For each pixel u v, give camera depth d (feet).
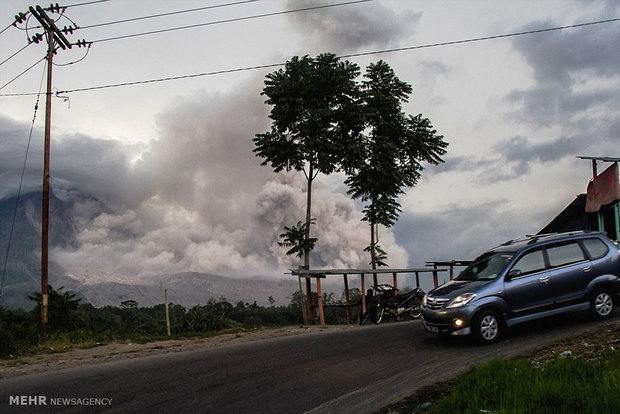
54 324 77.97
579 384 15.65
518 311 29.73
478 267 32.65
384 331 39.17
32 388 24.13
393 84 90.43
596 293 31.63
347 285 70.08
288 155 79.97
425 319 31.35
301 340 37.29
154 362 30.48
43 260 55.01
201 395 21.61
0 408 20.51
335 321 86.33
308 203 82.28
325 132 79.97
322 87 81.92
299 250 77.46
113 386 23.80
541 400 14.89
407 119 90.53
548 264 31.22
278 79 81.41
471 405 15.93
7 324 49.88
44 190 57.36
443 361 25.84
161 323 99.50
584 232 33.65
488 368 19.61
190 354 33.47
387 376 23.70
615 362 18.24
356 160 86.12
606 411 13.34
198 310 87.71
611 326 28.40
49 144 60.13
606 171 48.60
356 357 28.63
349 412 18.66
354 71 82.69
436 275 76.79
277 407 19.62
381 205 90.12
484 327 28.86
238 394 21.62
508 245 33.53
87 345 42.60
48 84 61.57
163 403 20.51
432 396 19.74
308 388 22.22
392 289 63.00
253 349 33.99
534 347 26.45
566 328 30.66
